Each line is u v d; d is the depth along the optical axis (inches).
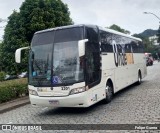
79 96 424.5
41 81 447.5
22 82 689.6
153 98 541.3
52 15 944.9
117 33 633.6
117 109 461.1
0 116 491.8
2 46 969.5
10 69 959.0
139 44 842.2
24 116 472.7
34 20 922.1
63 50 444.8
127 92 660.7
